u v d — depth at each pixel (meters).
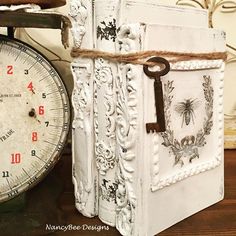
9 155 0.36
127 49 0.33
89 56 0.37
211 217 0.40
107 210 0.38
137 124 0.33
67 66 0.53
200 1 0.56
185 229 0.38
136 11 0.35
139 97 0.33
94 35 0.37
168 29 0.35
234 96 0.59
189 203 0.40
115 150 0.37
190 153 0.40
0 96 0.36
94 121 0.38
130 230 0.35
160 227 0.37
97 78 0.37
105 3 0.35
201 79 0.40
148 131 0.34
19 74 0.36
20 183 0.37
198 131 0.41
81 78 0.39
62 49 0.53
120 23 0.34
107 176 0.38
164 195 0.37
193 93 0.39
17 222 0.36
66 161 0.52
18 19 0.34
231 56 0.58
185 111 0.39
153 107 0.34
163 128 0.34
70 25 0.37
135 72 0.33
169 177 0.37
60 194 0.43
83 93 0.38
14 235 0.35
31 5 0.36
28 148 0.37
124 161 0.35
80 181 0.40
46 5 0.38
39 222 0.37
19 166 0.37
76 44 0.38
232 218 0.40
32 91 0.37
